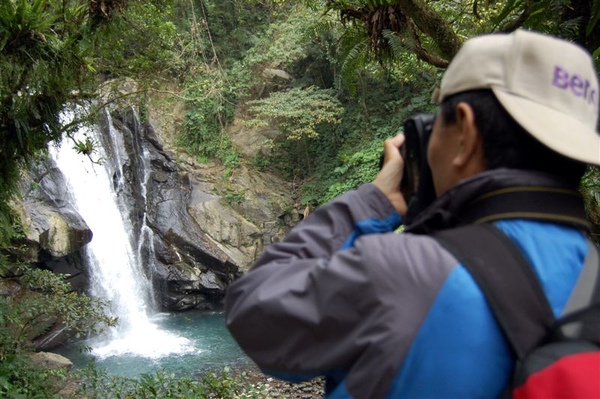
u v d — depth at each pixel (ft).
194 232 46.85
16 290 28.81
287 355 2.55
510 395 2.18
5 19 13.07
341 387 2.39
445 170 2.70
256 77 54.95
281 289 2.59
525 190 2.38
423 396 2.19
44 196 36.96
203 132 52.47
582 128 2.38
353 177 48.93
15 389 13.69
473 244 2.31
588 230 2.53
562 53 2.47
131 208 46.73
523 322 2.15
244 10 58.03
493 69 2.49
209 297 46.96
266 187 52.54
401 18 10.44
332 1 11.35
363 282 2.35
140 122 49.73
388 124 50.03
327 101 50.06
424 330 2.21
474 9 11.71
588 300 2.23
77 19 14.62
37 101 15.38
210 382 16.15
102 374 17.12
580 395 1.92
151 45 20.85
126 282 43.91
